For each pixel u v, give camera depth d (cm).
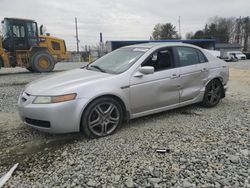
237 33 7606
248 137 374
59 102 352
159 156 319
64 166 302
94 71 441
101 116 386
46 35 1623
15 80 1116
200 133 394
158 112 458
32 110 362
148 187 256
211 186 255
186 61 493
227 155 317
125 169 291
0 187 264
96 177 276
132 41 2934
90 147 352
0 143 376
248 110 521
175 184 260
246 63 2712
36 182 271
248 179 265
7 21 1386
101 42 4044
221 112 509
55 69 1805
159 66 452
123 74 407
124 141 370
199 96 514
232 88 813
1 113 536
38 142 376
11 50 1421
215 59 552
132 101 413
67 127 360
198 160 306
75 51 5075
